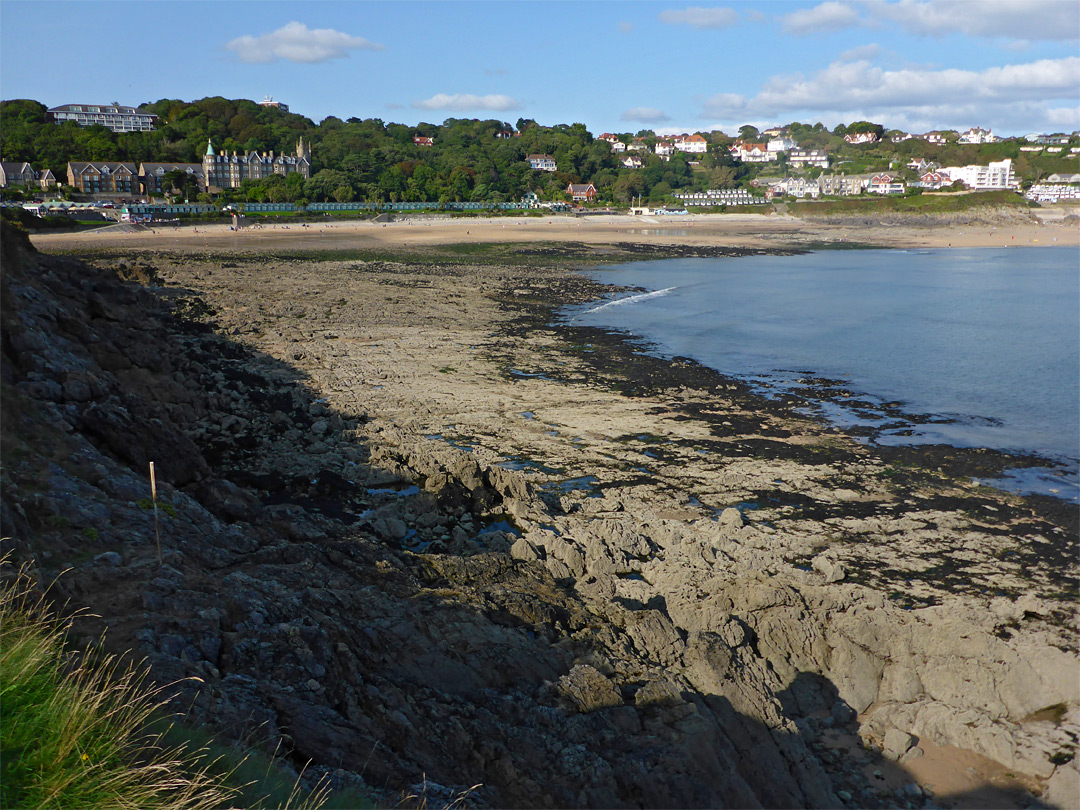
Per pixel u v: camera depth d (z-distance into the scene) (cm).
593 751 1346
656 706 1481
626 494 2858
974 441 3547
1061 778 1506
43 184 16950
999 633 1966
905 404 4144
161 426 2311
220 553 1705
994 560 2403
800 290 8712
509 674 1535
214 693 1083
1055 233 18725
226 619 1327
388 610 1630
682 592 2020
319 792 938
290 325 5684
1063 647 1916
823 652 1830
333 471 2877
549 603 1859
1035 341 5884
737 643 1788
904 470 3166
